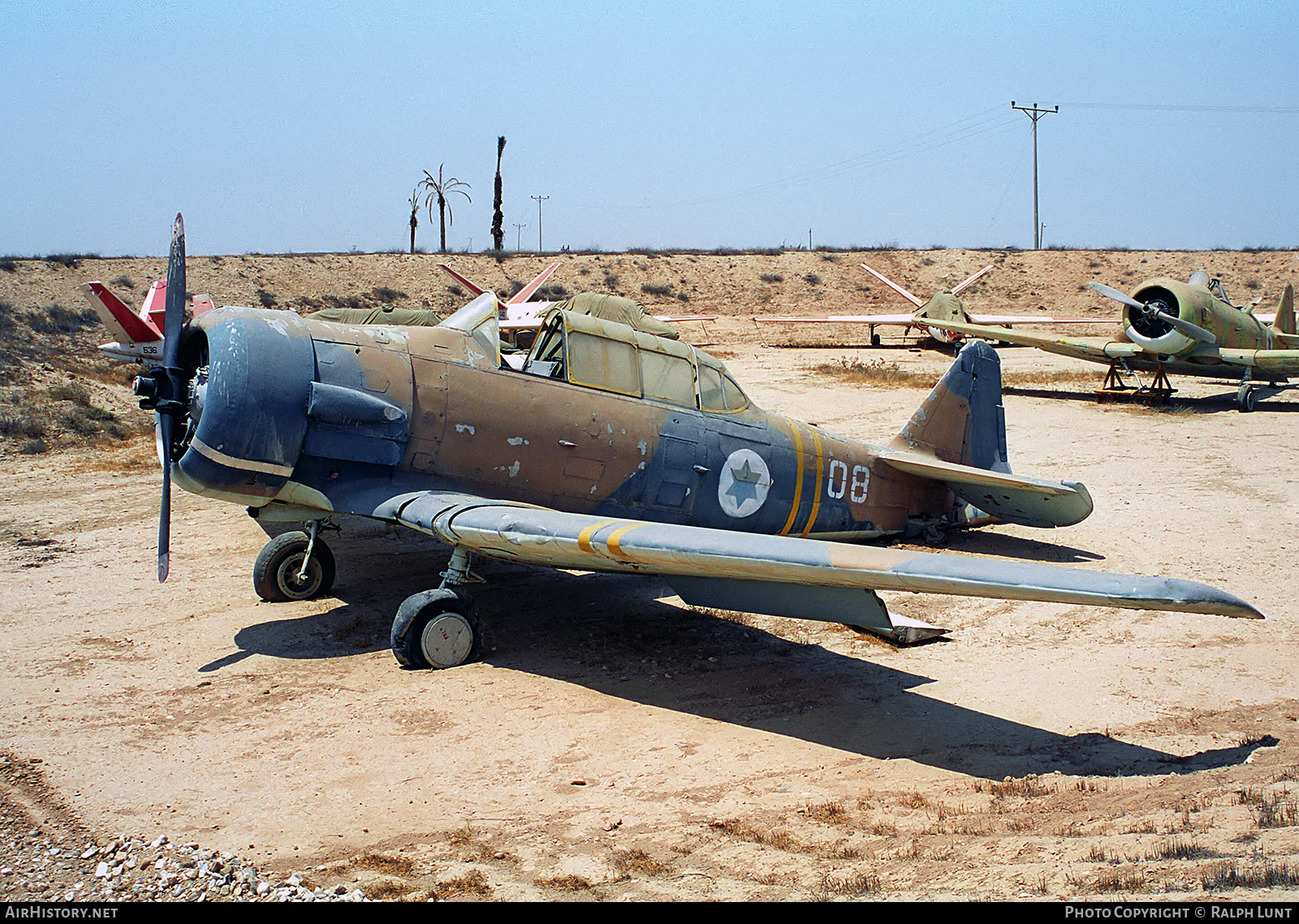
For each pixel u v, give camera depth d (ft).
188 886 13.44
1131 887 12.21
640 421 27.99
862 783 17.52
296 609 27.61
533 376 26.76
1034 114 206.39
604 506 27.91
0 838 14.85
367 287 156.46
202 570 31.60
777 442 30.89
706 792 17.07
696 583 23.35
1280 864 12.45
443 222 216.95
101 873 13.75
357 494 24.93
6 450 52.75
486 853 14.65
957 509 36.52
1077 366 98.78
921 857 14.11
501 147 205.67
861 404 70.08
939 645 25.75
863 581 18.07
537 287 89.15
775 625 27.35
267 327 24.16
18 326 101.76
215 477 23.52
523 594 29.86
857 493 33.22
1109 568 31.91
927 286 172.55
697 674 23.35
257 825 15.55
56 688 21.53
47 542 35.14
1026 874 13.10
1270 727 20.03
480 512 23.04
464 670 23.21
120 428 59.47
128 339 47.06
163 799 16.39
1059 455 51.96
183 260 25.81
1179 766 18.06
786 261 179.11
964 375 36.14
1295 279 168.55
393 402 24.81
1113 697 21.90
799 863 14.15
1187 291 70.38
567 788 17.12
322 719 20.01
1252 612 15.19
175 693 21.29
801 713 21.02
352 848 14.85
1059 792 16.87
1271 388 79.92
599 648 25.09
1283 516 38.29
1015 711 21.17
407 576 31.12
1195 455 51.60
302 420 23.81
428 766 17.92
